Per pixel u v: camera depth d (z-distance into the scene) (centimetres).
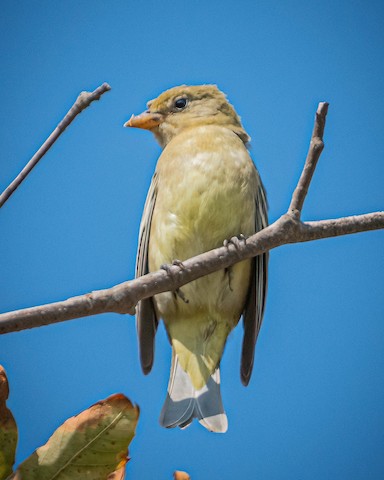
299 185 825
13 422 600
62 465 595
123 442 602
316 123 804
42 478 591
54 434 602
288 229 825
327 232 834
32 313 677
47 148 732
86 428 602
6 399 599
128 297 741
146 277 776
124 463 600
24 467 592
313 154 811
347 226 836
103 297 721
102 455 600
